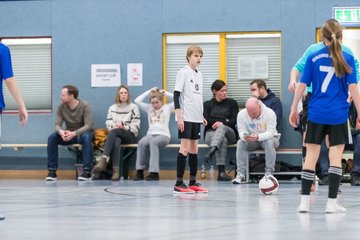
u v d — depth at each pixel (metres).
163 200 10.09
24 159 17.42
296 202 9.66
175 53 17.22
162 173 16.89
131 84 17.23
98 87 17.31
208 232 6.13
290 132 16.53
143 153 16.36
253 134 14.47
